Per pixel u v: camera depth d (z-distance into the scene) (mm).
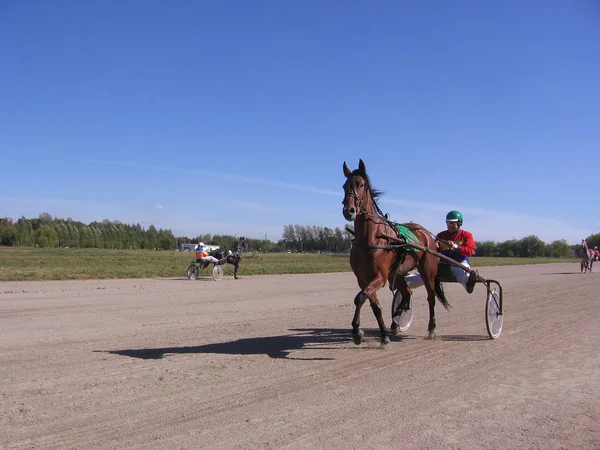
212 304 12484
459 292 16656
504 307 12578
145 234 129625
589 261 30172
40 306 11672
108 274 21969
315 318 10477
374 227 7137
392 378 5832
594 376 6016
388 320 10336
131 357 6668
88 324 9258
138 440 3965
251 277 23516
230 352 7066
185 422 4352
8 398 4926
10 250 61406
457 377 5914
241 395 5121
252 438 4023
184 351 7082
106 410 4625
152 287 16859
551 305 13008
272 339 8078
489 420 4523
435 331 8992
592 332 8984
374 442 3982
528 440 4086
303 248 114000
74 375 5750
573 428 4363
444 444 3975
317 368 6254
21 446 3838
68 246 105750
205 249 21453
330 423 4371
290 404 4859
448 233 8906
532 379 5875
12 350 7012
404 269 7801
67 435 4051
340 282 20406
